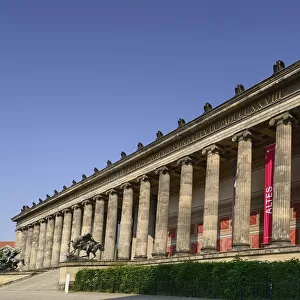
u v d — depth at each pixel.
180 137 70.62
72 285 70.00
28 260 140.75
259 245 65.88
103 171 95.31
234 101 58.69
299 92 50.25
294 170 62.84
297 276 35.62
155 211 95.38
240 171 56.84
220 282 42.09
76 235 107.25
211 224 61.09
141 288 54.75
